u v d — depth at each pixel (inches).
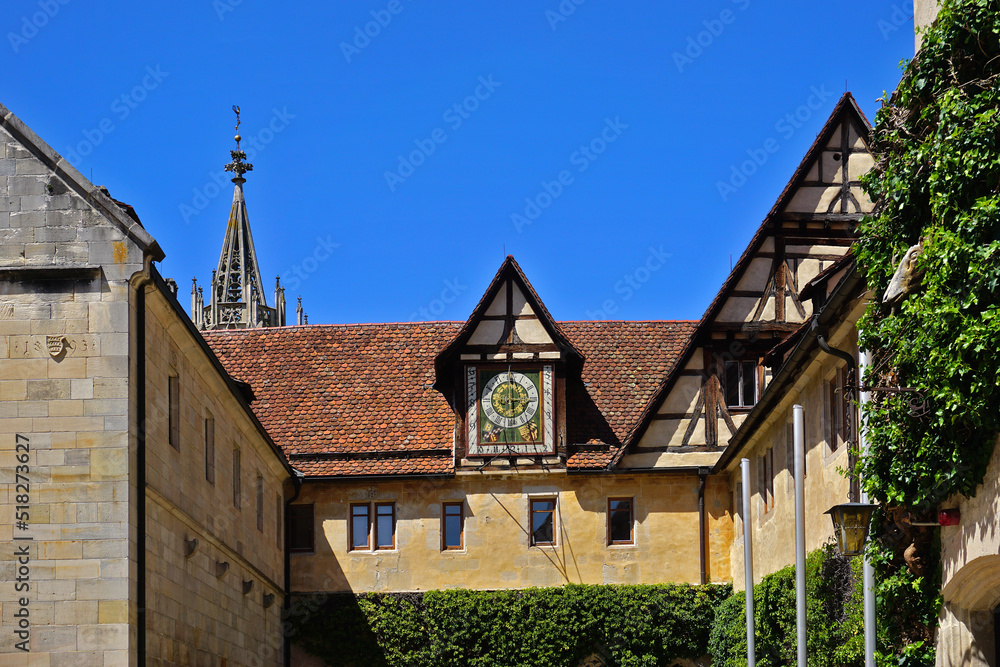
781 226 1061.1
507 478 1119.6
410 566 1113.4
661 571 1101.7
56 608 628.7
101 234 665.6
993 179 503.8
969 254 495.5
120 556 634.8
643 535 1107.3
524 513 1117.7
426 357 1228.5
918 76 565.6
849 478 705.6
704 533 1104.2
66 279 661.9
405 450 1132.5
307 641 1101.7
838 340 716.0
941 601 565.6
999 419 491.2
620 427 1144.2
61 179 671.8
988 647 547.5
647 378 1192.2
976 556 519.8
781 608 865.5
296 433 1161.4
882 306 576.7
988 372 487.5
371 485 1131.3
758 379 1096.8
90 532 637.3
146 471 670.5
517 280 1130.0
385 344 1246.3
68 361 653.9
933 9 606.9
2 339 655.8
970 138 508.1
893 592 582.6
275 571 1071.0
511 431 1116.5
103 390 650.8
